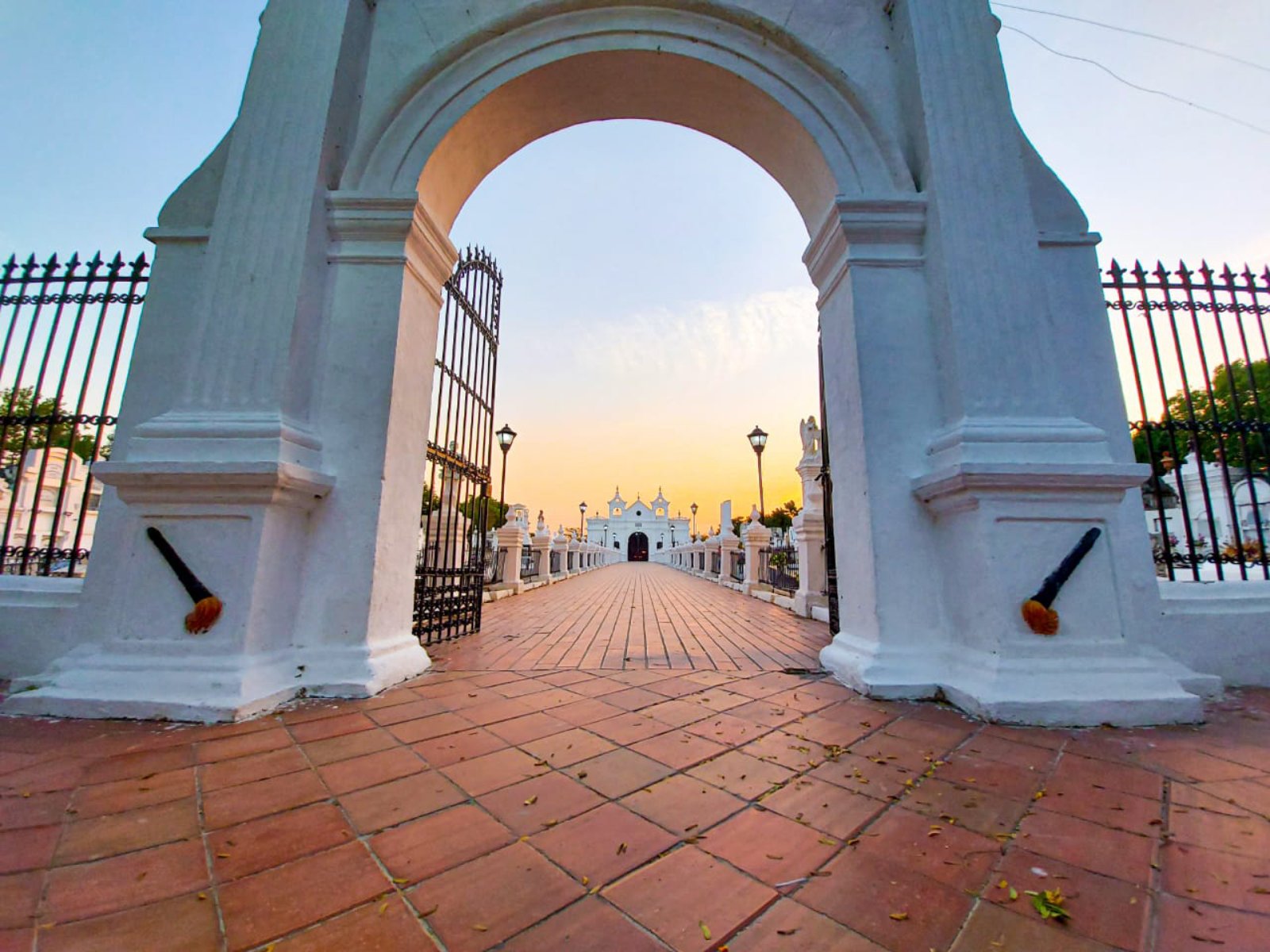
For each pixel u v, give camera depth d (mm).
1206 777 1953
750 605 8641
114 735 2330
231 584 2793
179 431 2965
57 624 3277
